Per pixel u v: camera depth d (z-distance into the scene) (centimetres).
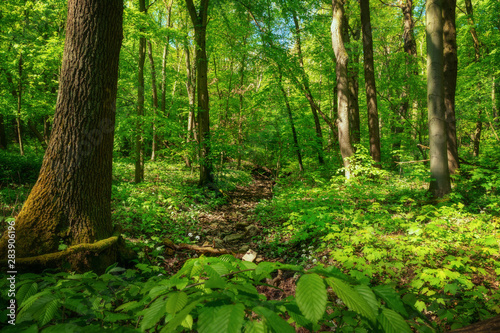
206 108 970
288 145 1354
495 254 322
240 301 91
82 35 289
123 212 529
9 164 731
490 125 1375
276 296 316
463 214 440
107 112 311
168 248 448
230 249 487
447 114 736
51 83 1289
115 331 89
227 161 1302
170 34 851
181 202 729
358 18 1412
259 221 658
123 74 1002
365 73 965
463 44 1343
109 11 297
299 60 1188
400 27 1596
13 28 980
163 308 94
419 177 627
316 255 405
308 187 784
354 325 119
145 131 904
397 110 1352
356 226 452
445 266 256
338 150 1266
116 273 306
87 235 299
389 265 282
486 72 1171
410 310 120
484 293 250
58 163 293
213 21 1160
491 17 1088
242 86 1317
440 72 593
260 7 1038
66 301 128
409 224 395
